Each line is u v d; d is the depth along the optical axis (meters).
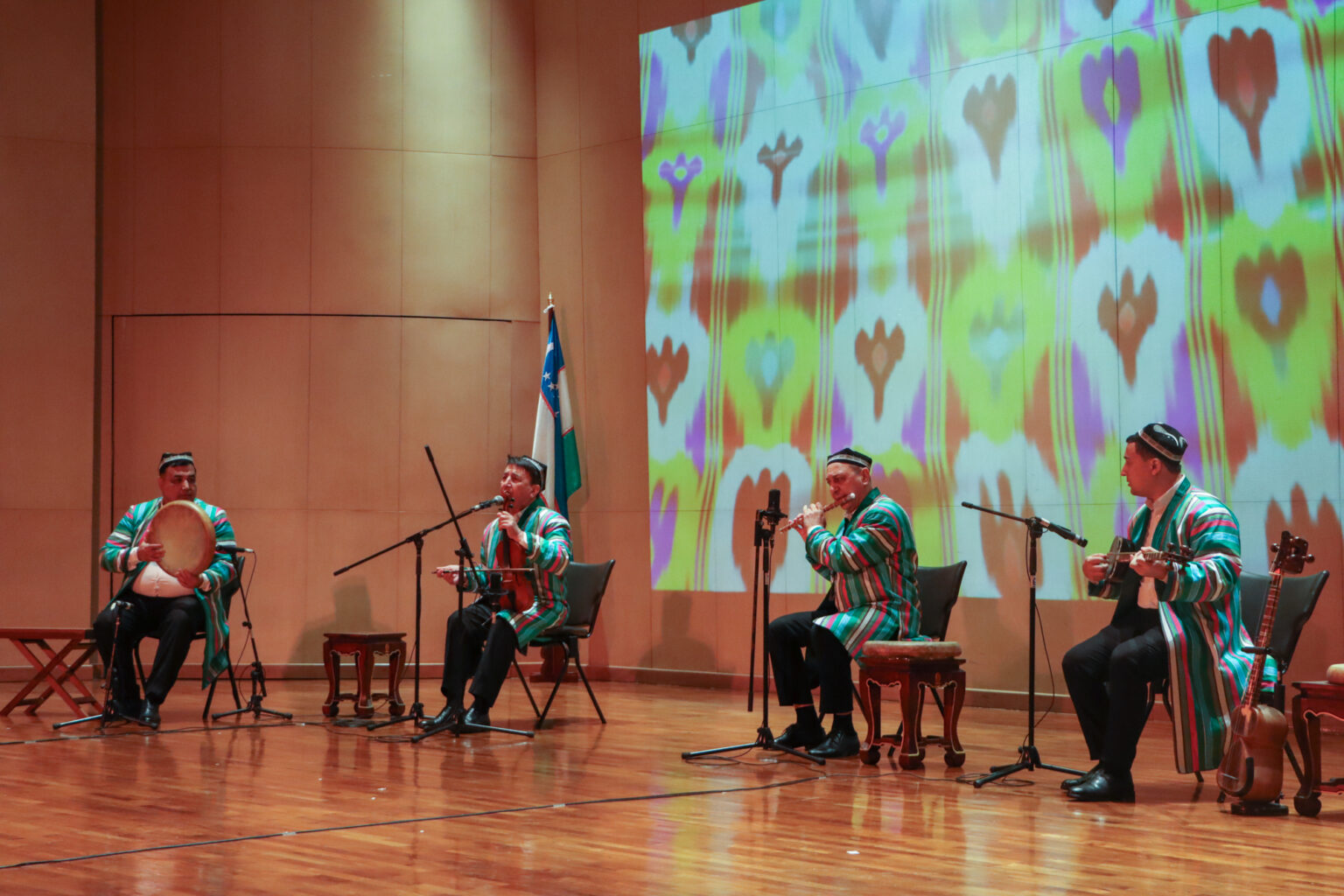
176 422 8.44
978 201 6.94
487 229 8.77
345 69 8.66
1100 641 4.37
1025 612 6.68
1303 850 3.41
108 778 4.51
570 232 8.62
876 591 5.09
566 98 8.70
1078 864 3.23
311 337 8.52
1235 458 6.07
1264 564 5.96
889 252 7.25
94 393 8.40
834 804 4.06
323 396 8.49
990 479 6.82
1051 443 6.63
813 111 7.60
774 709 6.72
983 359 6.88
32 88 8.34
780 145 7.72
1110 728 4.20
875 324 7.28
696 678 7.86
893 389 7.19
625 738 5.59
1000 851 3.38
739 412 7.80
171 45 8.60
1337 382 5.80
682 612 7.98
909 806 4.03
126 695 6.14
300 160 8.59
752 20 7.88
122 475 8.41
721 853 3.34
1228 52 6.17
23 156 8.29
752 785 4.41
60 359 8.30
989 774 4.57
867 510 5.14
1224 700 4.12
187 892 2.94
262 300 8.50
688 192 8.10
